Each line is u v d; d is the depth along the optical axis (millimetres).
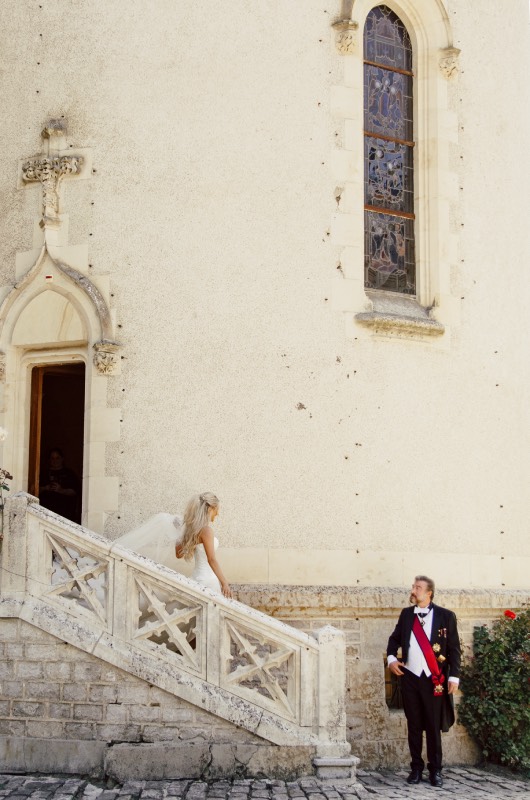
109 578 7773
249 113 10188
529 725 9453
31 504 7988
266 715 7539
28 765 7527
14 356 10297
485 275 11172
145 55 10281
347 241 10266
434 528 10305
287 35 10367
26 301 10242
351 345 10148
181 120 10156
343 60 10492
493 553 10672
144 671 7551
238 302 9930
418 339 10508
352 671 9391
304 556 9664
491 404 10961
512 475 11008
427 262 10961
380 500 10047
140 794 6965
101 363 9766
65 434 14930
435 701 8383
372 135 10992
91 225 10133
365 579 9836
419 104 11203
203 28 10266
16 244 10391
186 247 9984
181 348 9852
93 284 10008
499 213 11414
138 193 10094
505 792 8281
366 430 10086
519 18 11984
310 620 9391
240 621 7680
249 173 10109
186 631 8352
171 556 8844
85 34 10414
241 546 9555
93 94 10320
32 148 10445
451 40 11141
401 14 11305
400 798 7520
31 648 7703
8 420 10203
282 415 9836
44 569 7863
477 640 10023
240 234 10016
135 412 9758
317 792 7121
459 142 11188
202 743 7449
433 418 10492
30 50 10586
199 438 9719
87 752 7492
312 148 10281
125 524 9602
